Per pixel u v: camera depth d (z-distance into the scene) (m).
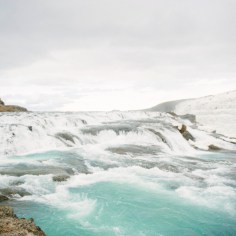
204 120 62.00
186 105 89.19
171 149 20.33
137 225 8.02
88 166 13.52
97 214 8.53
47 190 10.07
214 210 9.07
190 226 8.06
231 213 8.90
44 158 14.99
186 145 21.88
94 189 10.56
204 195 10.28
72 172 12.33
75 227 7.71
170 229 7.87
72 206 8.98
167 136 21.86
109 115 32.53
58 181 10.96
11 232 5.64
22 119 22.75
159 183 11.48
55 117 24.30
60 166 12.99
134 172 12.93
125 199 9.73
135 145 19.34
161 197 10.01
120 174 12.53
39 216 8.18
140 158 15.73
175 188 10.95
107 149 17.62
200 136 26.00
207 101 82.44
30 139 17.78
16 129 17.95
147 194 10.25
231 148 22.45
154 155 16.98
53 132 19.80
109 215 8.52
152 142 20.97
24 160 14.38
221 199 9.93
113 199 9.69
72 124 24.39
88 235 7.34
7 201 9.01
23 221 6.23
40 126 21.59
